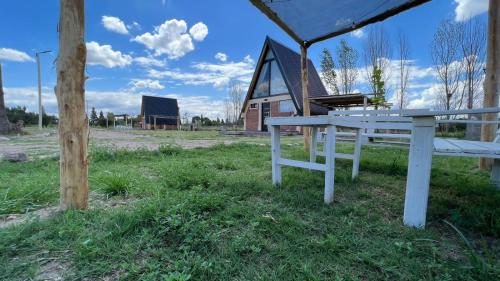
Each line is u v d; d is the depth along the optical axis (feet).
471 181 8.49
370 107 30.14
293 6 11.10
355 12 11.60
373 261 3.69
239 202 6.20
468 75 43.21
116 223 4.76
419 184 4.99
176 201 5.73
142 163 12.20
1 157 12.38
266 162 12.60
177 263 3.61
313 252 4.00
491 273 3.41
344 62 57.47
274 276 3.42
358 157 8.91
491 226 4.70
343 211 5.72
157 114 107.96
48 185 7.27
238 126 90.94
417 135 5.02
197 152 16.31
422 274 3.48
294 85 43.47
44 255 3.91
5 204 5.82
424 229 4.84
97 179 8.16
